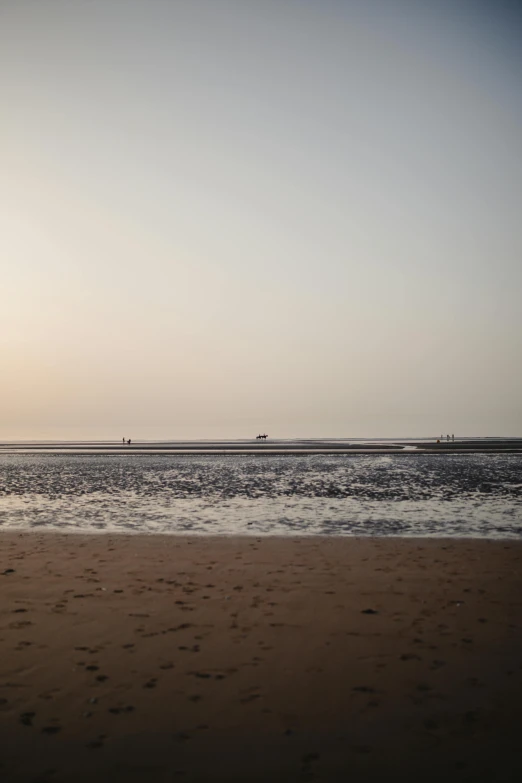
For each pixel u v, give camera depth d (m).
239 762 5.03
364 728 5.56
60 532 17.91
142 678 6.69
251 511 22.66
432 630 8.29
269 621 8.73
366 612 9.19
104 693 6.30
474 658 7.22
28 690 6.38
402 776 4.82
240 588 10.77
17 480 37.22
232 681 6.59
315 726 5.60
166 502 25.64
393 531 18.03
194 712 5.88
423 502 25.03
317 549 14.73
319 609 9.35
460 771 4.88
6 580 11.47
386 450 79.56
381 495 27.62
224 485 32.69
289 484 32.88
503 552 14.27
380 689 6.37
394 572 12.08
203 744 5.30
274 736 5.43
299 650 7.53
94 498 27.38
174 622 8.71
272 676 6.73
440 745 5.26
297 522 19.88
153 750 5.21
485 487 30.78
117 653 7.45
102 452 82.25
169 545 15.39
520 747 5.22
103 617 8.97
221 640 7.92
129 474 41.22
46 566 12.77
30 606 9.61
